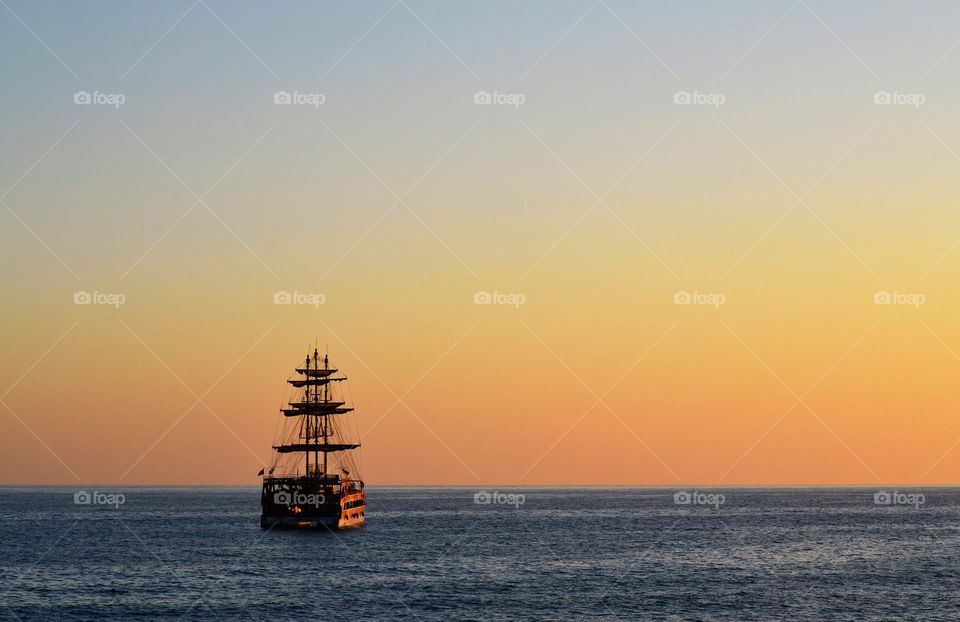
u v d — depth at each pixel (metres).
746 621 105.38
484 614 107.94
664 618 106.44
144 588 125.62
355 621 104.25
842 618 107.12
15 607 113.06
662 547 178.25
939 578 136.50
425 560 153.50
